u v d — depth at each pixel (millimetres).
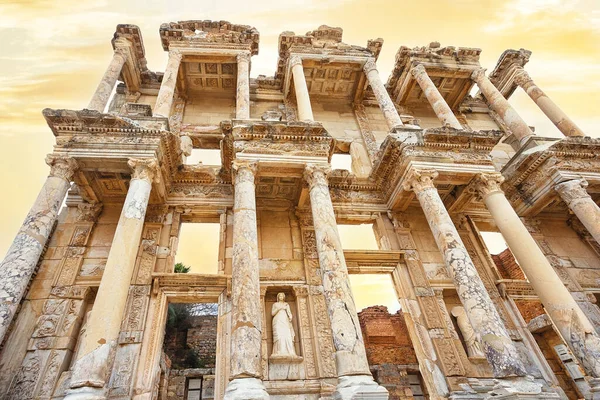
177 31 17609
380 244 15328
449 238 11406
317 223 11281
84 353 8234
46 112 11797
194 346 24359
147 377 10469
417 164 13391
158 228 13453
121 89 18750
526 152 15797
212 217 14633
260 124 12922
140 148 12008
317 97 20750
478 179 13617
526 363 12609
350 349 8742
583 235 16844
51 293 11672
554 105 18688
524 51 21234
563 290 11008
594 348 9938
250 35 18328
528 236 12078
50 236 12883
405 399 19344
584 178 14469
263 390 7758
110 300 9047
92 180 13148
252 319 8977
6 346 10594
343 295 9688
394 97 21812
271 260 13625
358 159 18078
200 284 12242
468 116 22203
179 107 18516
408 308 13250
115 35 17812
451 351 12164
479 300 10078
